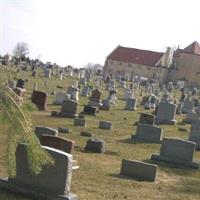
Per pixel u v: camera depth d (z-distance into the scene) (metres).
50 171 10.58
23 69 61.94
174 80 120.44
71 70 72.94
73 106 28.12
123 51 126.81
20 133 5.88
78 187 12.36
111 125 25.38
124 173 14.57
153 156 17.97
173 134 26.84
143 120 27.67
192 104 40.06
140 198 12.12
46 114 28.47
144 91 61.31
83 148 18.50
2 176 12.15
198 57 120.94
